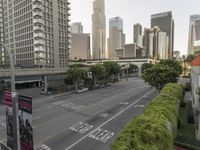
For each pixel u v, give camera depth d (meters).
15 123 14.64
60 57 127.06
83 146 23.05
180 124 28.05
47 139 25.22
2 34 139.75
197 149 20.45
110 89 78.00
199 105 27.03
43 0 112.75
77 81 73.06
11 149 15.92
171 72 51.06
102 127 29.62
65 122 32.47
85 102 50.16
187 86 61.06
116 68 99.75
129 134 12.23
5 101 15.77
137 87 83.75
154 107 19.12
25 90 75.81
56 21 122.06
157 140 12.37
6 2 134.88
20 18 123.19
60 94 64.12
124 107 43.97
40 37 111.88
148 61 196.75
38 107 44.72
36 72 64.12
